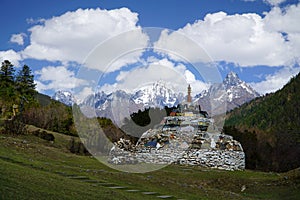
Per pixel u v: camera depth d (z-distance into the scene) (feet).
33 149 54.95
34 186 26.37
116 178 39.86
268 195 46.96
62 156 54.08
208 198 37.50
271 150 95.50
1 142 54.24
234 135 94.73
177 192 37.70
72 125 92.02
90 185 32.71
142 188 36.65
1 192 22.72
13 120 77.51
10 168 32.09
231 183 52.03
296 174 53.93
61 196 25.18
